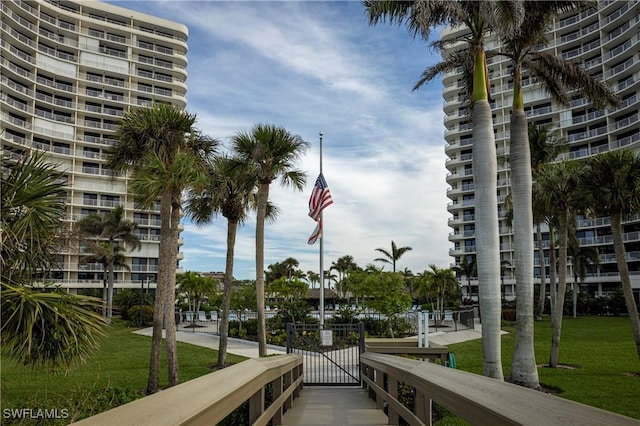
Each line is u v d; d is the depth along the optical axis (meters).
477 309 42.47
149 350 22.83
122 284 72.31
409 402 8.41
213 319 42.66
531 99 71.69
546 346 22.27
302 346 16.70
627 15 63.75
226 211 17.95
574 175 15.81
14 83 67.88
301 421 7.24
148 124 13.41
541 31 12.80
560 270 16.41
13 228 6.27
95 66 76.88
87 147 74.44
